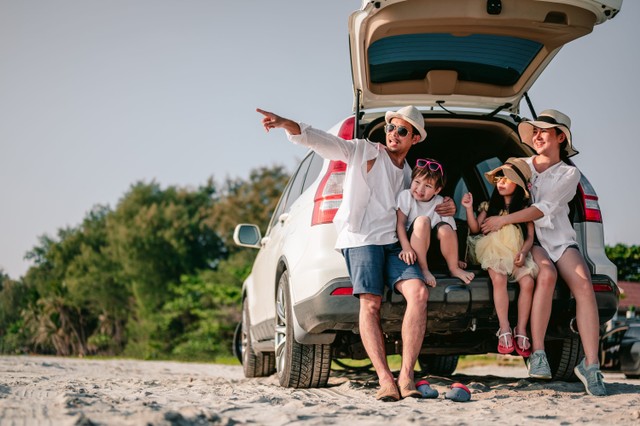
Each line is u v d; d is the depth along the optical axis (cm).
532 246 435
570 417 332
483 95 513
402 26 431
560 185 437
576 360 498
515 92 511
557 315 445
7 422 286
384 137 493
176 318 4631
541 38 454
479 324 438
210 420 301
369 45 444
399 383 393
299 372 462
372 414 332
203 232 6122
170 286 4644
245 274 4153
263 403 379
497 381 560
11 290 7431
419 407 361
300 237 449
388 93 506
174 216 6075
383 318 418
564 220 444
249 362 675
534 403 380
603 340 933
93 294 5956
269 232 601
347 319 412
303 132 414
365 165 420
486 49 470
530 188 441
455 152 556
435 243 429
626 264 2316
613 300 441
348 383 484
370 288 399
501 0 417
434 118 505
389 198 421
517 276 421
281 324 490
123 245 6019
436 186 422
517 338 420
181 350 3928
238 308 3988
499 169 447
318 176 462
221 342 3962
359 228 409
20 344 5975
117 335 5909
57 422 284
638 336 889
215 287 4100
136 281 5903
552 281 422
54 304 5931
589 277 430
